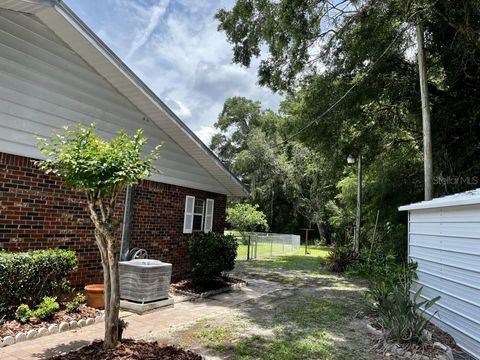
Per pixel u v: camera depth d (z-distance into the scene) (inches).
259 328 216.1
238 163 1122.7
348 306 286.2
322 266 540.4
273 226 1214.3
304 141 513.0
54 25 220.5
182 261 366.6
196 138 338.3
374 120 493.0
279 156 1119.0
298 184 1138.7
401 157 524.1
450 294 209.6
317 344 190.9
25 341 169.3
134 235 307.1
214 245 332.8
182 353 147.9
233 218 863.1
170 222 351.6
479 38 304.8
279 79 443.2
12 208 213.2
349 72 438.0
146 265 252.2
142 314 237.0
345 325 230.5
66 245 244.2
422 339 185.3
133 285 248.1
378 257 400.8
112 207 145.9
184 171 368.2
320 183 1075.3
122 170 138.6
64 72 240.2
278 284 386.0
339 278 442.3
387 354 177.8
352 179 669.3
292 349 181.3
